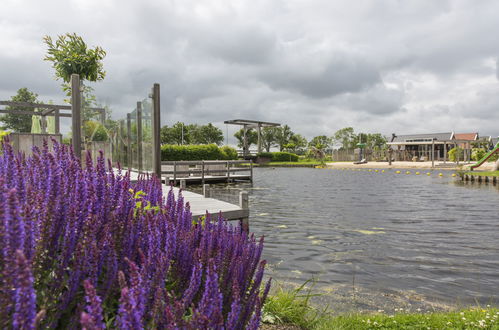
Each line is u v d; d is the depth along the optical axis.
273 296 3.67
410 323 3.40
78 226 1.52
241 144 83.88
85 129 9.82
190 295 1.52
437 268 5.75
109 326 1.33
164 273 1.45
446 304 4.29
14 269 0.94
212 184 21.23
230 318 1.45
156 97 7.66
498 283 5.08
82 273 1.33
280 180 26.06
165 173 19.62
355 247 7.05
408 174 33.00
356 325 3.35
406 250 6.85
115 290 1.43
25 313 0.88
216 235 2.27
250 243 2.74
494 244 7.42
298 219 10.27
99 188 1.81
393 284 4.97
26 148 7.11
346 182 24.34
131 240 1.69
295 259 6.15
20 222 1.05
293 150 79.38
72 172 1.76
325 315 3.65
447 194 17.12
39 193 1.59
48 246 1.37
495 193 17.50
